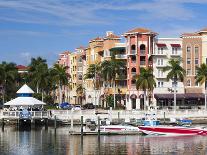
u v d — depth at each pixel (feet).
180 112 362.33
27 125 339.57
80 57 614.34
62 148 233.35
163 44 490.90
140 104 482.28
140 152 220.64
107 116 345.72
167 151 223.71
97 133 283.38
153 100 479.82
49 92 591.78
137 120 321.11
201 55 490.90
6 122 348.79
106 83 502.79
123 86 498.28
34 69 558.97
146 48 483.51
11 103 351.46
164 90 484.33
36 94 528.22
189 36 491.31
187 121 329.93
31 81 559.38
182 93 482.28
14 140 264.72
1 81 507.30
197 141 259.60
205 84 440.86
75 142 254.47
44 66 538.88
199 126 317.22
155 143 250.98
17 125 341.62
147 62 483.51
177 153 217.56
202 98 479.82
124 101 498.28
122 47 499.51
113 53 485.56
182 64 488.85
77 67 614.34
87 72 540.11
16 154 215.31
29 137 278.26
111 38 515.91
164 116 343.05
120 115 347.97
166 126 284.61
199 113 366.22
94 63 542.57
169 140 263.29
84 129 292.81
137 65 483.10
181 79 431.02
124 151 223.92
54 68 528.63
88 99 558.97
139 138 271.08
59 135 287.28
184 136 281.54
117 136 279.90
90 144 246.47
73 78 629.51
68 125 348.38
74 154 215.31
